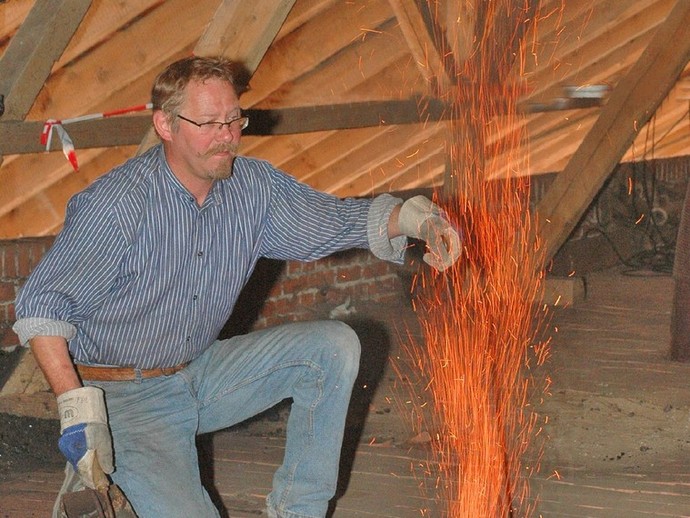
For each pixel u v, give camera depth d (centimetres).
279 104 643
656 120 1055
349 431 537
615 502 425
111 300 297
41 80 479
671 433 525
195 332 312
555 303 847
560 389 603
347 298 842
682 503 423
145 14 502
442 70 692
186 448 309
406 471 468
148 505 291
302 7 584
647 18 814
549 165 943
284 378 325
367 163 759
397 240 332
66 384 280
